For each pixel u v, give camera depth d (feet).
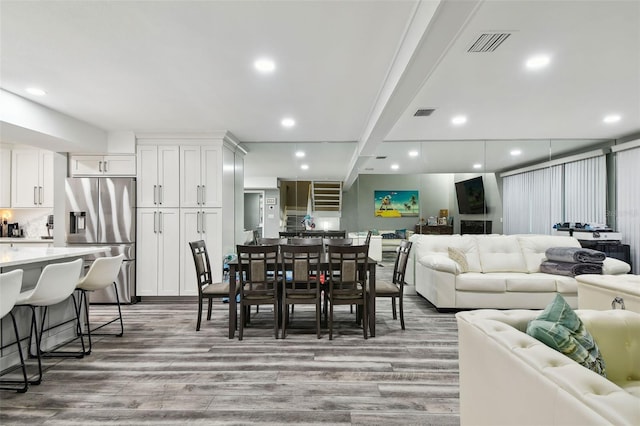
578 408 2.55
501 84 9.73
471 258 14.35
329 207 17.43
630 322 5.15
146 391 7.13
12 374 7.91
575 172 16.48
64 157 15.14
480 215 17.01
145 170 15.16
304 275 10.52
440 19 5.57
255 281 10.37
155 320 12.34
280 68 8.75
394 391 7.15
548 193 16.70
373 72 8.97
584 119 13.15
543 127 14.37
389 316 12.81
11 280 6.43
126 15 6.43
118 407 6.51
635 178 14.92
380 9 6.29
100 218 14.82
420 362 8.61
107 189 14.82
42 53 7.90
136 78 9.30
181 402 6.70
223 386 7.34
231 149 16.52
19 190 16.51
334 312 13.51
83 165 15.24
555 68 8.70
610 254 14.89
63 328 10.00
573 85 9.80
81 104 11.41
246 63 8.46
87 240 14.80
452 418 6.19
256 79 9.41
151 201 15.15
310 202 17.40
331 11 6.33
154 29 6.92
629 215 15.16
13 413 6.31
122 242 14.83
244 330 11.18
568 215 16.47
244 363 8.54
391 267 17.28
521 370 3.33
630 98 10.84
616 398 2.53
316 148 17.40
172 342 10.05
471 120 13.35
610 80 9.45
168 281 15.08
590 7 6.17
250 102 11.27
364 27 6.88
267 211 17.46
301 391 7.13
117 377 7.77
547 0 5.97
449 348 9.56
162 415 6.24
